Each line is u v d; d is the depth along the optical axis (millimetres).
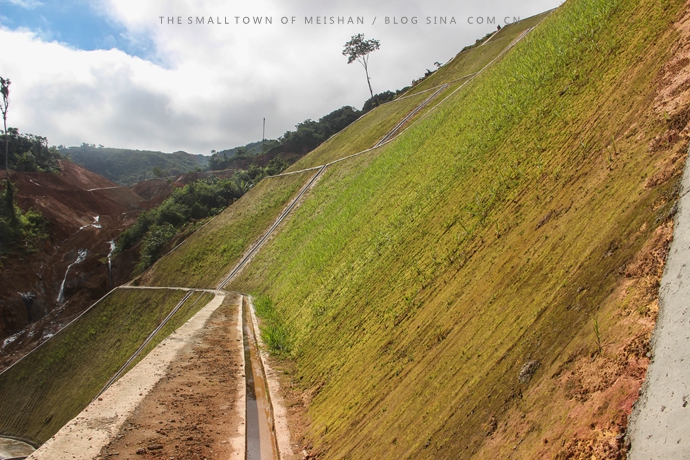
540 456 3816
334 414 8906
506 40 57094
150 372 12391
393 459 5816
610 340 4215
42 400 44125
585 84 12195
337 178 47312
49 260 74625
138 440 8008
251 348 16922
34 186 91500
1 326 62531
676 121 6254
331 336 13562
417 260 12266
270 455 8570
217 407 10172
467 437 4914
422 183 19062
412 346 8367
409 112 54188
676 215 4680
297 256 32938
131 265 68750
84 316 51750
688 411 2990
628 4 14547
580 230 6312
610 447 3311
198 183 82125
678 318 3674
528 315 5785
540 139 11633
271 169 85938
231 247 51281
